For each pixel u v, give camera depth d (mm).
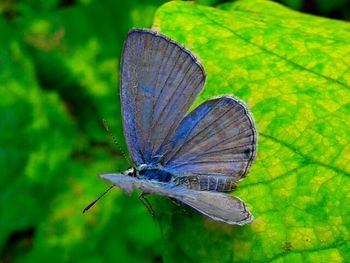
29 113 222
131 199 202
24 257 203
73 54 226
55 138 217
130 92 123
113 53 227
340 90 123
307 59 125
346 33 129
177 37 128
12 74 225
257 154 121
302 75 124
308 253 116
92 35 227
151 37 121
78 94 225
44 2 235
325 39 127
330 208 117
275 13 137
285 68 125
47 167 214
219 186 120
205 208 113
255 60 126
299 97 123
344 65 124
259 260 117
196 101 125
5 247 211
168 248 120
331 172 119
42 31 231
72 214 204
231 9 139
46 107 222
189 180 121
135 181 113
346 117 121
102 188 208
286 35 127
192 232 120
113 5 228
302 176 119
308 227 117
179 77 122
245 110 119
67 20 229
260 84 124
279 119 122
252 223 118
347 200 117
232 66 126
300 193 118
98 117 220
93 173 212
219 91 125
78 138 219
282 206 118
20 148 219
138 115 124
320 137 121
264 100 123
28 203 212
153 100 123
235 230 118
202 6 131
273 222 118
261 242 117
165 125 123
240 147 120
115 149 217
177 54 121
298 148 121
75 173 213
